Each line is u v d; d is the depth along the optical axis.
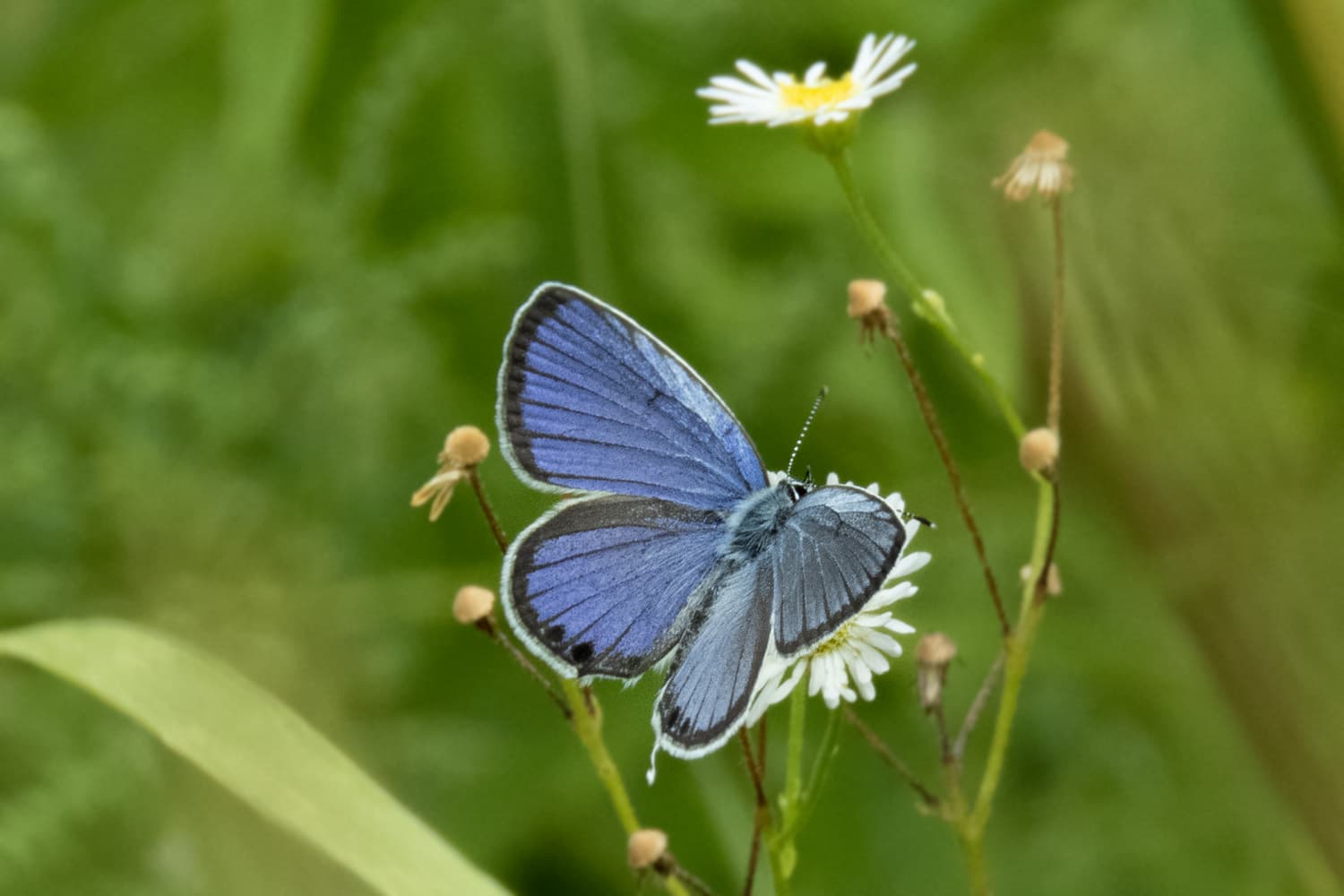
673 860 0.41
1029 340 0.44
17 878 0.43
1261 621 0.42
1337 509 0.42
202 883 0.43
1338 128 0.42
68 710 0.44
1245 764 0.44
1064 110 0.44
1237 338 0.43
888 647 0.41
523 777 0.44
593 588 0.41
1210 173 0.43
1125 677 0.44
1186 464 0.42
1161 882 0.44
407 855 0.41
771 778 0.44
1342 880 0.42
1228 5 0.44
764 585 0.41
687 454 0.42
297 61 0.44
